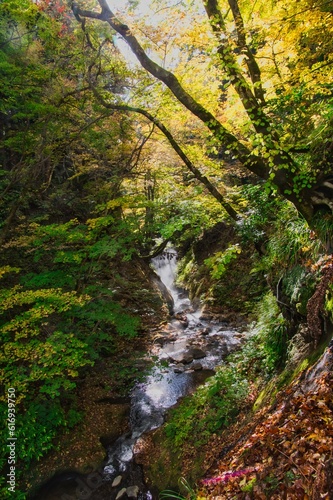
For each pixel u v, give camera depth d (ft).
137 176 30.40
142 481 16.94
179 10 15.46
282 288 17.06
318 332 12.87
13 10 21.44
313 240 14.84
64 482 17.49
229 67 14.20
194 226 23.91
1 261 24.32
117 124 26.78
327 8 13.51
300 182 13.94
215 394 19.25
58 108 24.73
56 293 18.78
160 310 37.63
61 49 25.04
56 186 35.47
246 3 16.65
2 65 23.08
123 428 21.34
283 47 17.30
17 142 26.37
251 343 22.18
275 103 15.97
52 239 22.56
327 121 13.96
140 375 25.41
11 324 16.79
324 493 6.14
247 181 40.06
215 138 16.85
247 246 40.04
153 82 23.26
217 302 38.70
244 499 7.60
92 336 23.09
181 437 17.78
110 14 17.65
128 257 20.47
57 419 19.39
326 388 8.65
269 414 11.43
